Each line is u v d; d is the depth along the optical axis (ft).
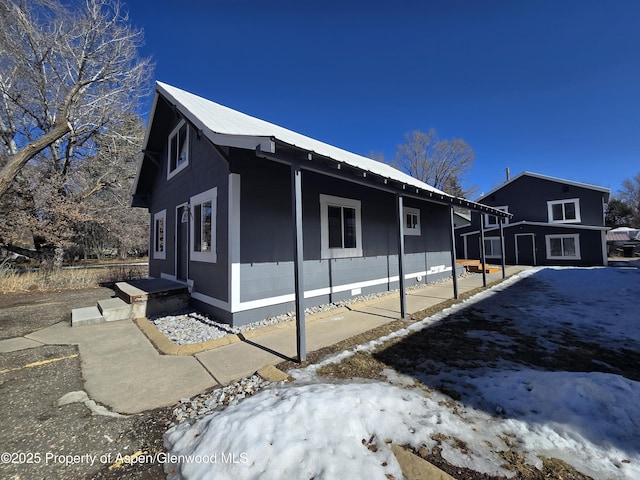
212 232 17.78
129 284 22.26
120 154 49.60
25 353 11.96
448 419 6.71
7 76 39.93
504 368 9.68
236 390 8.53
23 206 36.70
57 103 42.73
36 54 40.27
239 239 15.71
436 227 35.04
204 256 18.80
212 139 12.98
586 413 6.64
